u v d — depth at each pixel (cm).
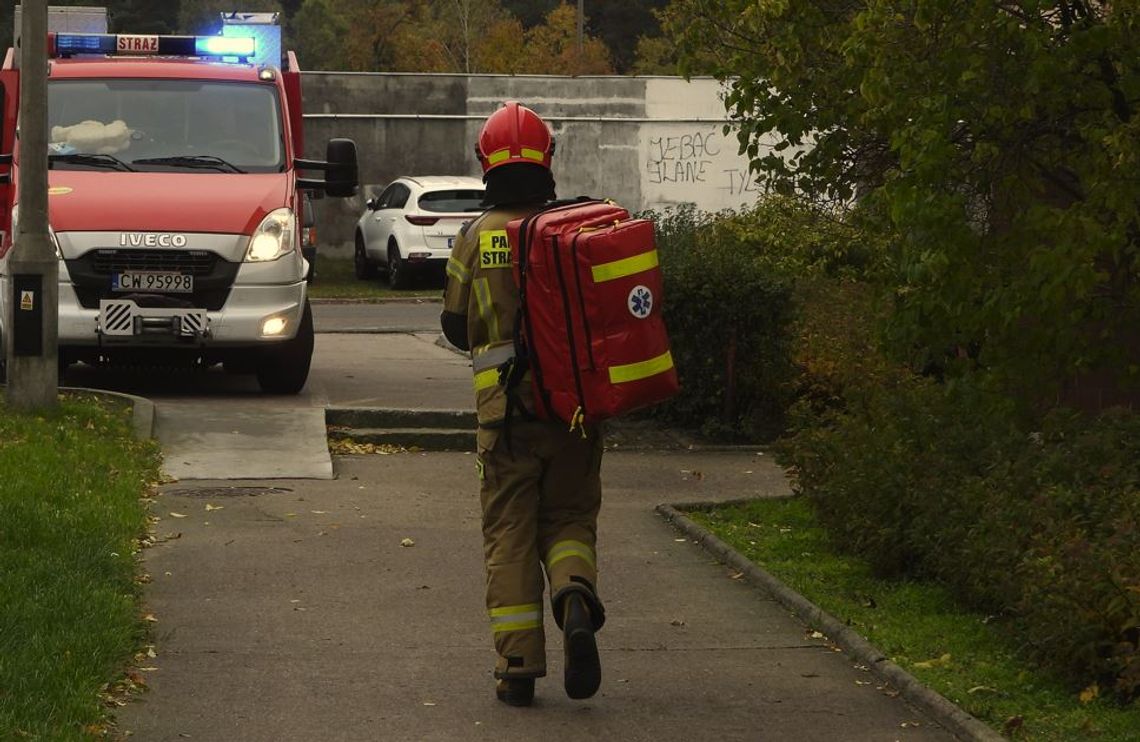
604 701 2475
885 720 2414
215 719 2330
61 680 2352
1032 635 2562
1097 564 2466
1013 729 2311
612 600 3125
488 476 2420
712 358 5278
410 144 14212
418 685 2525
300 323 5584
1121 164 2938
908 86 3134
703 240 5803
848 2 3606
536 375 2347
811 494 3594
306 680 2531
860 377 4894
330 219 14275
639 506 4128
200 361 5544
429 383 6175
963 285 3117
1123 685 2389
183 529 3619
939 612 3000
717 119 14550
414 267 12281
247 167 5656
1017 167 3294
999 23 3038
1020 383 3228
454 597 3078
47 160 4731
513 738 2295
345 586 3144
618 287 2289
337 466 4566
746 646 2808
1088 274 2950
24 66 4734
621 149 14500
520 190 2441
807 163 3900
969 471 3200
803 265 6234
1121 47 3083
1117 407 3253
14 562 2994
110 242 5259
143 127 5672
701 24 3903
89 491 3738
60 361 5588
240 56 6116
